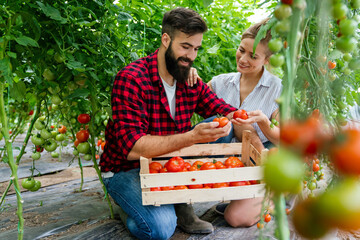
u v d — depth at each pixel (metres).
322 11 0.48
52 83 1.86
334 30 0.99
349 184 0.29
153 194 1.58
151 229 1.66
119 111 1.75
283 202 0.46
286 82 0.45
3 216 2.10
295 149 0.32
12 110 2.20
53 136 2.16
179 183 1.58
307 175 0.93
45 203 2.37
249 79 2.38
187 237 1.78
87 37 1.92
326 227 0.30
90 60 1.84
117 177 1.88
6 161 1.74
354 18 0.64
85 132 2.12
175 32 1.73
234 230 1.85
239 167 1.70
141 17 2.24
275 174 0.31
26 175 3.14
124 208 1.78
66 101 2.14
